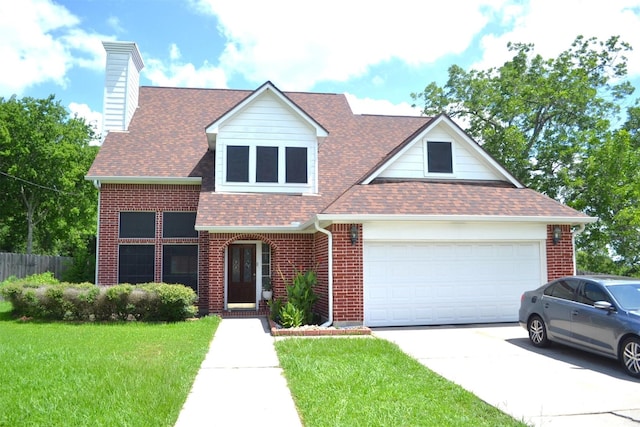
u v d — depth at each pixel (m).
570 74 25.86
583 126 26.08
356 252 12.77
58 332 11.51
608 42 26.94
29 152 34.44
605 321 8.45
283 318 12.50
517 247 13.92
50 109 36.19
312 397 6.40
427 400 6.35
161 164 17.47
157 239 16.97
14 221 38.69
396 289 13.22
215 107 21.20
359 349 9.58
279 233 15.64
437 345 10.41
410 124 22.39
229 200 16.03
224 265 15.99
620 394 6.82
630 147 22.73
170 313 13.84
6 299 14.73
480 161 15.61
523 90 25.62
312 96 23.05
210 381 7.39
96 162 17.09
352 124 21.66
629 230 21.59
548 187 24.81
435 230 13.26
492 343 10.67
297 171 17.03
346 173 18.33
